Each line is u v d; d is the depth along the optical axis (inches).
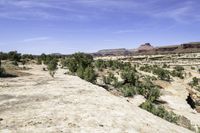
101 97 709.3
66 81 1031.0
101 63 2110.0
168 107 1165.1
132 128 455.2
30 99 639.1
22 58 2775.6
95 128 426.0
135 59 6122.1
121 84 1422.2
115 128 439.2
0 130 395.2
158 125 523.5
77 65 1701.5
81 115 495.5
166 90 1610.5
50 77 1176.2
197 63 4675.2
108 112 538.6
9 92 738.2
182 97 1467.8
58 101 615.2
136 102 1114.7
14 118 463.5
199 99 1710.1
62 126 423.5
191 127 799.1
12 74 1208.2
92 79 1327.5
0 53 2367.1
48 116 478.9
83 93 748.0
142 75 1998.0
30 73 1347.2
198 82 2279.8
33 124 428.1
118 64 2374.5
